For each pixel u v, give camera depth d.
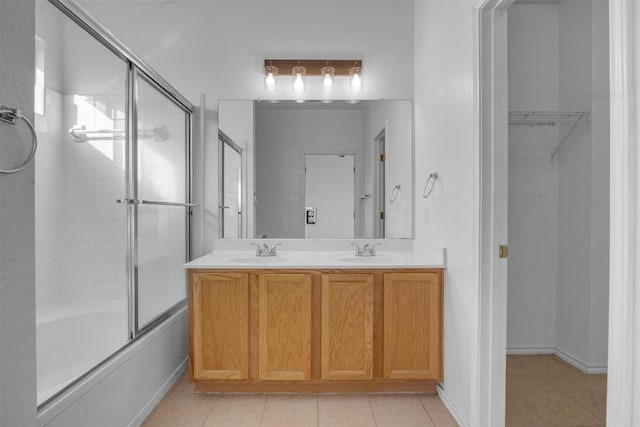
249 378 2.23
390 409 2.12
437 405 2.17
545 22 2.92
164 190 2.56
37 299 2.66
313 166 2.90
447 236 2.20
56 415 1.35
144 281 2.28
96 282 2.85
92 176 2.84
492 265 1.76
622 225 0.91
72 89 2.81
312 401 2.20
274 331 2.22
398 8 2.89
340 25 2.89
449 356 2.14
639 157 0.88
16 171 0.91
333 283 2.23
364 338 2.23
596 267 2.59
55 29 2.67
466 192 1.91
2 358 0.88
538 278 2.94
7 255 0.90
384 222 2.89
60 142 2.83
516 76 2.92
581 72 2.69
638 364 0.88
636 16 0.89
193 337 2.24
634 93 0.89
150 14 2.86
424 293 2.24
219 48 2.88
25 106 0.97
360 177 2.89
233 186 2.89
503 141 1.77
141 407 1.99
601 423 1.97
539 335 2.96
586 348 2.62
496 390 1.75
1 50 0.89
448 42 2.16
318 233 2.89
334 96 2.90
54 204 2.78
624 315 0.90
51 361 2.37
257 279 2.23
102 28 1.78
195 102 2.88
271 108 2.89
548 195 2.93
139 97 2.27
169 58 2.87
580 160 2.69
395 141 2.89
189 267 2.22
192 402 2.19
